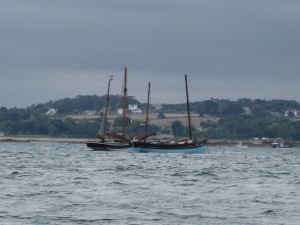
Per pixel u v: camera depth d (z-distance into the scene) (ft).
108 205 295.07
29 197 316.60
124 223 256.52
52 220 259.39
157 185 380.17
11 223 252.83
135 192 341.21
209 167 570.05
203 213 278.67
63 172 479.41
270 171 532.32
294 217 272.72
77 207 288.71
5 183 381.81
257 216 273.95
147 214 274.36
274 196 332.60
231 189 364.79
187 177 445.37
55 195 325.01
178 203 304.09
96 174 461.78
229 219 266.98
